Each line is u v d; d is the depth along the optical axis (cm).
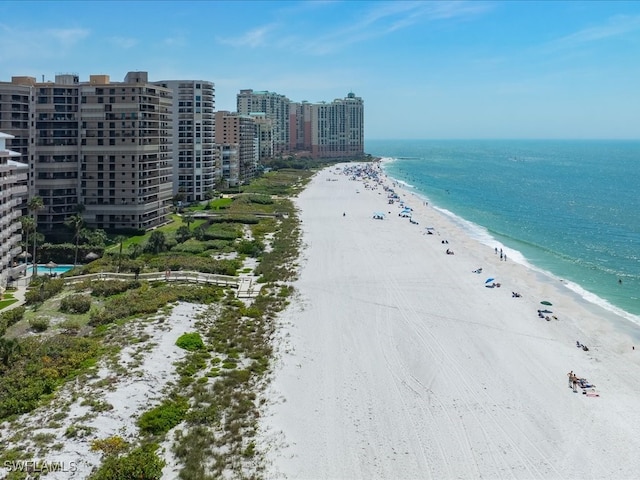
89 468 5059
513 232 19175
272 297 10894
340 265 13650
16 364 6888
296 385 7112
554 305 10788
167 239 15238
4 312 9006
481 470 5397
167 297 9944
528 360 8056
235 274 12512
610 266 14250
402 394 6919
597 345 8731
